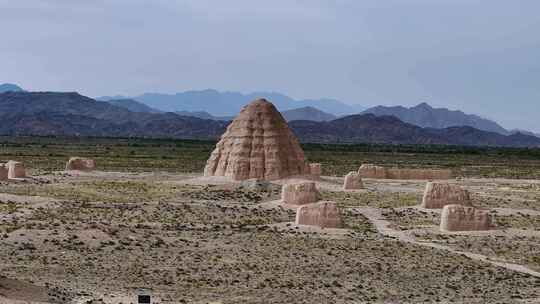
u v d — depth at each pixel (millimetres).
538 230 65438
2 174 93812
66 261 44969
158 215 68250
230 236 57062
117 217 65250
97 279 40781
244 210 73688
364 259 49812
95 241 50844
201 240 54750
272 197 86438
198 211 72062
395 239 58781
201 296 37469
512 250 56000
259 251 51281
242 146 99688
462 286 43125
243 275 43719
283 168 99875
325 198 86938
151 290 38438
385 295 39969
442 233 62156
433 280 44562
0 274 39469
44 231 52000
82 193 84312
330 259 49344
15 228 53125
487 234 61875
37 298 33438
